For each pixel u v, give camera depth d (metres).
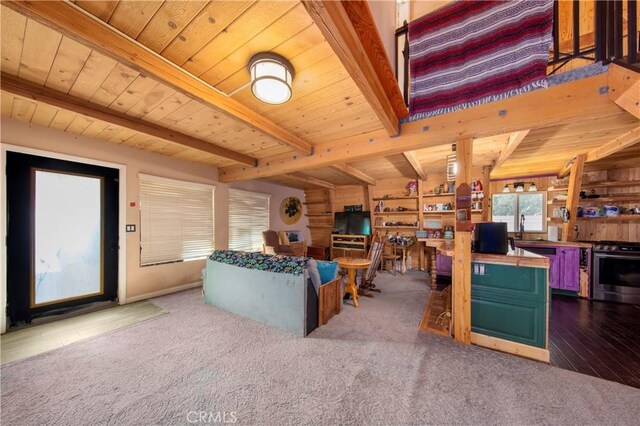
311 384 1.78
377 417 1.49
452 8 2.25
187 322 2.81
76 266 3.17
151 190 3.80
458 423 1.45
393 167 4.82
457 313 2.40
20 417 1.47
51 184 2.97
